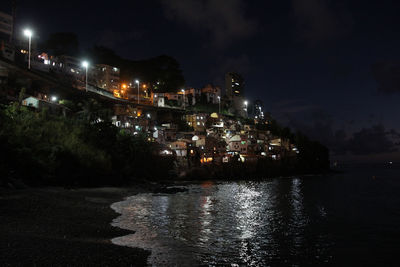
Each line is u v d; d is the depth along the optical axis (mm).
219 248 20109
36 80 77312
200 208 37031
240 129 147875
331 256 19219
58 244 17062
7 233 18094
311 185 78938
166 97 150875
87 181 53281
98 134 66125
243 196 51375
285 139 150125
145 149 83750
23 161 41594
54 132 53500
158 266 16016
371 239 23500
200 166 98188
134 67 156000
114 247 18172
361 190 65250
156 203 40312
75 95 90125
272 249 20328
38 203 29031
